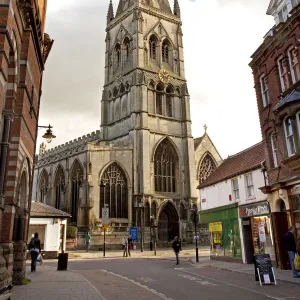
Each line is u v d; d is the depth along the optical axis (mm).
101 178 63094
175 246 31484
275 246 24891
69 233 57594
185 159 73125
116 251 54344
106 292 15773
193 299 13859
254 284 17859
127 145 68125
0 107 13008
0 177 14227
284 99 23078
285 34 24672
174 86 77062
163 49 80500
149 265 31047
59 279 20125
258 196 28188
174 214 69125
